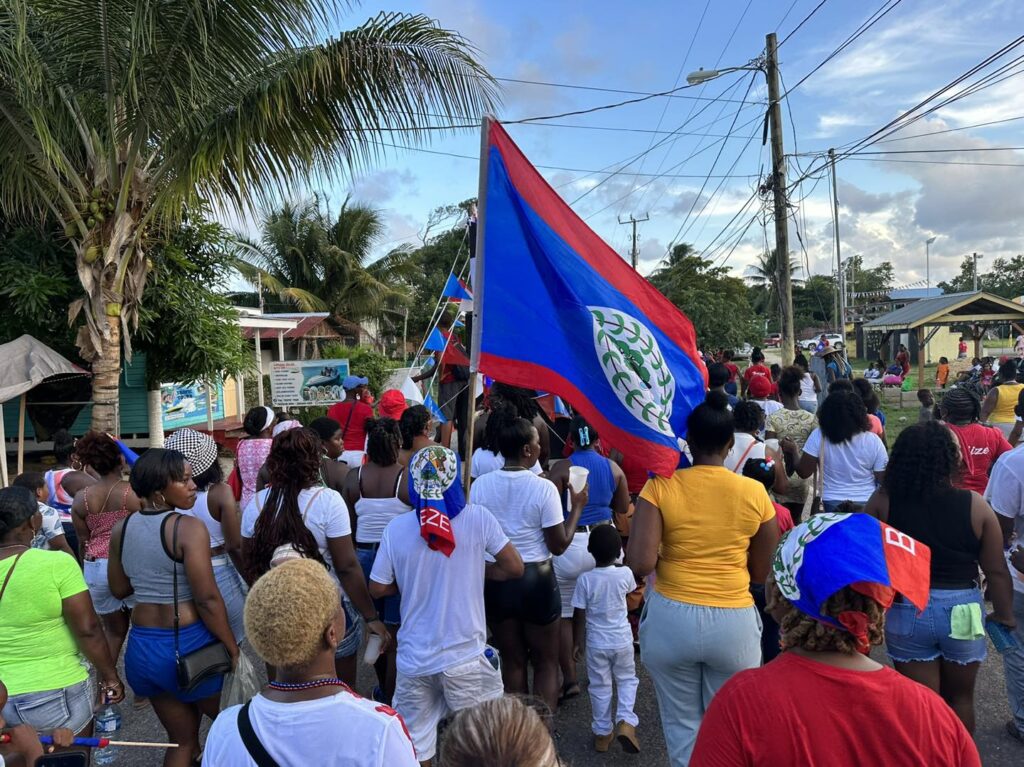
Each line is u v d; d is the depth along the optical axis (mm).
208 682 3361
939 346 40906
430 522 3119
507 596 3812
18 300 10469
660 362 3658
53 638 3148
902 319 31219
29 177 8508
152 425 13852
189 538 3311
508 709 1572
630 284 3891
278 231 33750
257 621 1859
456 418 10406
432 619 3195
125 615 4562
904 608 3312
